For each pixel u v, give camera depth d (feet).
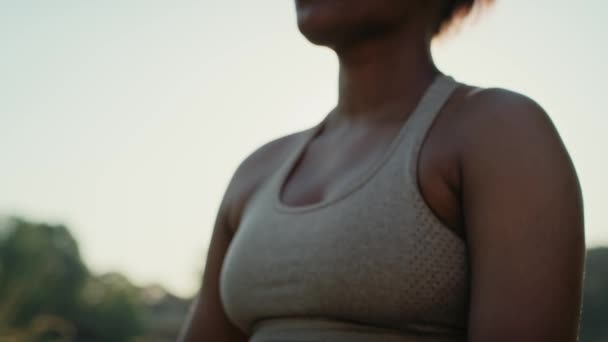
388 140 5.12
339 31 5.41
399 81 5.45
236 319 5.44
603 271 148.87
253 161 6.27
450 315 4.64
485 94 4.87
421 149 4.85
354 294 4.70
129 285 178.60
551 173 4.49
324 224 4.87
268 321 5.17
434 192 4.73
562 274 4.34
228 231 6.16
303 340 4.87
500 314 4.31
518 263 4.36
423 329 4.66
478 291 4.44
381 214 4.73
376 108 5.48
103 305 170.91
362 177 4.92
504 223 4.45
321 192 5.18
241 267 5.25
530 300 4.28
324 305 4.80
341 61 5.65
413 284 4.61
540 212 4.42
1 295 76.79
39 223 162.40
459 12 5.97
